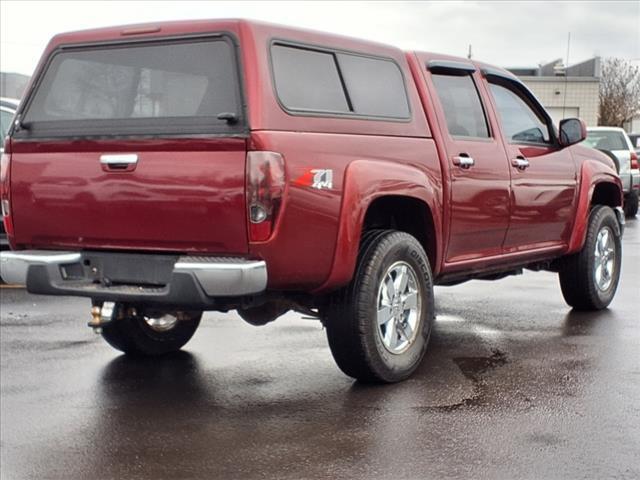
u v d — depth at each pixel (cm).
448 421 461
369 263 512
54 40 532
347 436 441
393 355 533
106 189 486
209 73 471
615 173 796
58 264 500
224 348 642
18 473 402
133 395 525
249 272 446
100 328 498
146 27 498
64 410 496
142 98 492
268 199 447
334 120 498
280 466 403
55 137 505
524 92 701
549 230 702
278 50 480
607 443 424
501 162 635
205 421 472
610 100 5281
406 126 555
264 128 452
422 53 598
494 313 765
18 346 652
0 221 916
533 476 384
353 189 491
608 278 779
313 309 572
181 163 463
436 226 566
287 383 545
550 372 557
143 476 396
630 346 629
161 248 478
